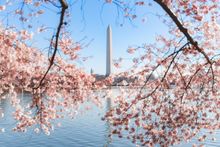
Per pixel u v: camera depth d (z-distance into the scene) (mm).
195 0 9953
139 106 10531
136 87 11742
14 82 12836
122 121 10117
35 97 12867
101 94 13594
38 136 35188
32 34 12289
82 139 33875
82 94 13555
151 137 10516
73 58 13266
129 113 10117
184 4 9930
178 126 10898
